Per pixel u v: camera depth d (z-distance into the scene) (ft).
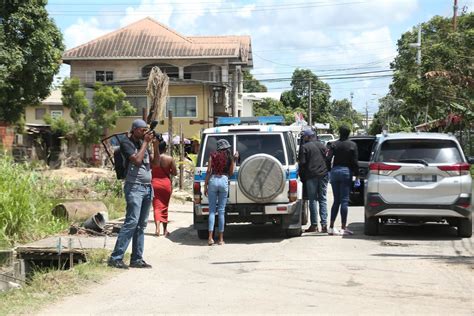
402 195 36.81
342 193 39.81
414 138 37.47
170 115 73.72
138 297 23.68
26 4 95.66
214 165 36.37
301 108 270.46
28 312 21.42
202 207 38.17
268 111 248.11
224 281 26.45
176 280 26.84
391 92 143.02
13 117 103.09
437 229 42.42
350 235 39.75
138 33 162.30
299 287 24.91
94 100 132.77
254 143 38.91
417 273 27.30
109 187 66.64
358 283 25.45
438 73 72.74
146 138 29.25
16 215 36.40
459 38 82.64
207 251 35.01
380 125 200.44
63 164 125.59
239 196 37.50
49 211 43.16
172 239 40.06
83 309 21.86
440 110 92.27
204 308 21.76
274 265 29.86
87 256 31.32
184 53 153.69
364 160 61.72
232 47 155.43
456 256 31.55
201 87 143.74
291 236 39.75
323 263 30.01
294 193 37.60
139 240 30.01
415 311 20.92
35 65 97.91
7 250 30.50
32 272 30.94
